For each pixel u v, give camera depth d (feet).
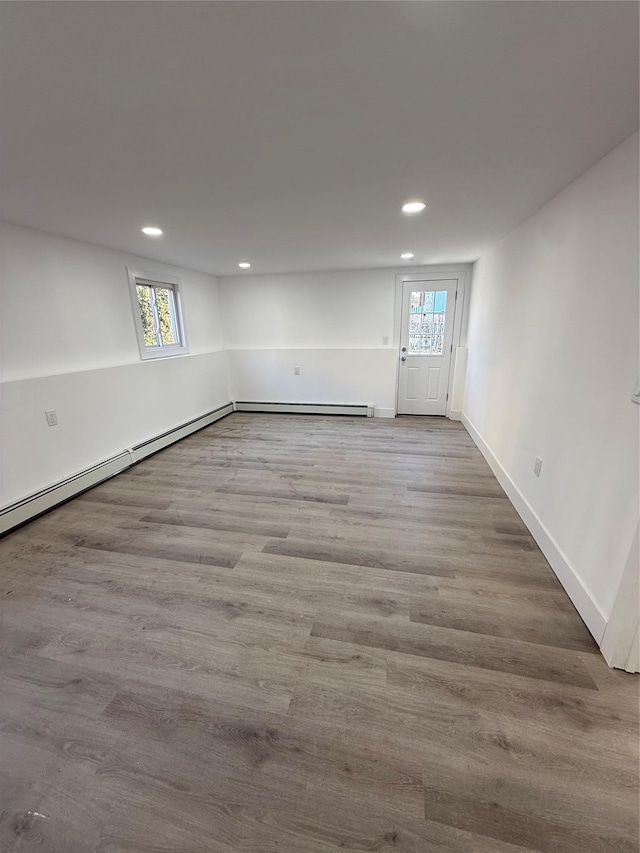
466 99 4.00
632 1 2.77
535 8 2.84
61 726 4.09
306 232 9.44
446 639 5.06
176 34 3.00
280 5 2.76
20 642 5.16
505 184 6.36
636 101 4.02
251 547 7.21
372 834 3.17
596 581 5.07
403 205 7.42
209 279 16.62
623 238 4.83
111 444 10.78
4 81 3.50
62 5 2.72
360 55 3.30
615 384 4.85
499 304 10.41
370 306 16.12
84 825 3.28
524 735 3.88
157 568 6.64
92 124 4.33
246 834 3.19
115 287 11.11
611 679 4.46
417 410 17.16
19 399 8.07
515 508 8.48
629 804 3.32
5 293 8.02
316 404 17.58
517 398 8.66
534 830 3.16
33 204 6.89
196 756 3.77
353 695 4.34
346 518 8.20
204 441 13.96
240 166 5.56
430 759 3.69
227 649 4.99
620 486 4.63
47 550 7.22
